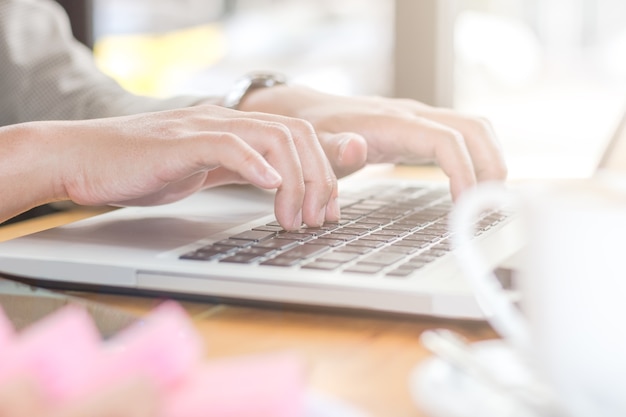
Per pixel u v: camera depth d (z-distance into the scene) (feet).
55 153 2.24
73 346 0.89
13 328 1.37
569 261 0.94
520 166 4.62
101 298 1.77
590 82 6.03
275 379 0.86
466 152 2.69
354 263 1.75
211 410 0.83
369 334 1.50
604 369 0.93
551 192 1.00
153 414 0.79
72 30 5.59
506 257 1.81
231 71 6.18
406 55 4.99
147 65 6.16
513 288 1.63
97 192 2.19
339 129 2.94
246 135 2.12
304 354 1.39
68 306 1.53
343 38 5.54
